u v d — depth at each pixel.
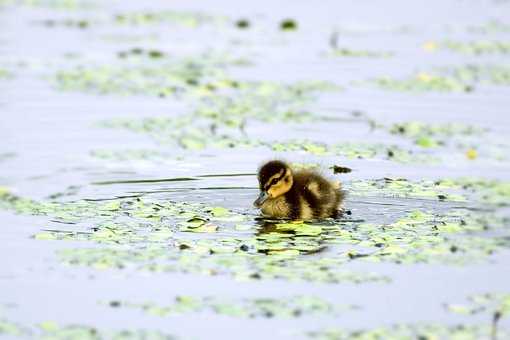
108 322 10.78
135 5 34.41
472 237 13.43
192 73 24.41
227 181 16.25
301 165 16.30
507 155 18.11
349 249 12.93
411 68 25.14
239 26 30.52
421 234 13.54
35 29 29.58
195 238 13.28
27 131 19.41
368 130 19.77
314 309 11.10
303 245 13.05
